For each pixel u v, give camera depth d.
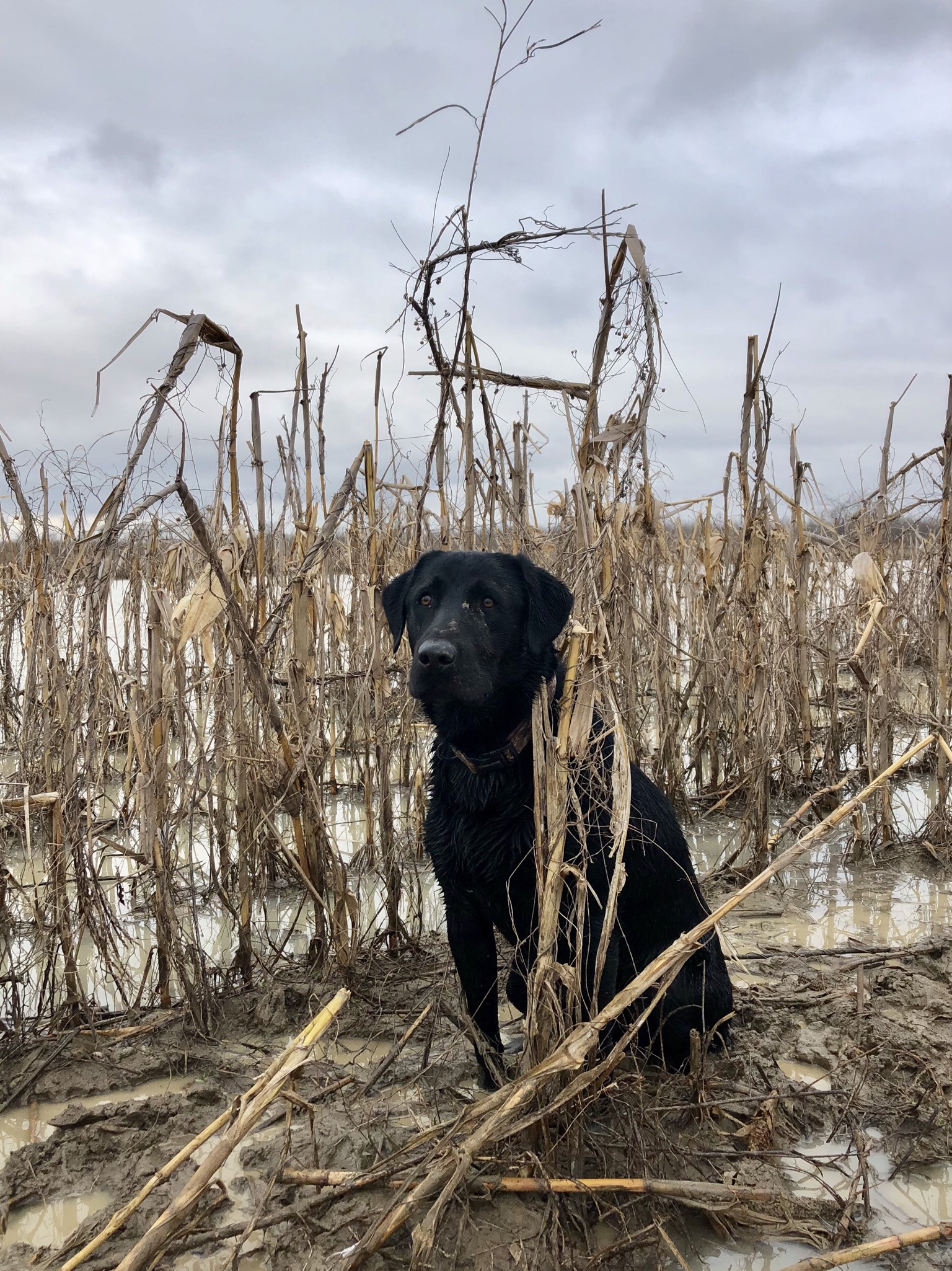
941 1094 1.25
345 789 2.61
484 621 1.29
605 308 1.23
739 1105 1.24
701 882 2.06
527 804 1.25
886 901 1.96
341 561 2.49
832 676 2.59
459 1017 1.39
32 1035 1.44
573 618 1.37
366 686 1.98
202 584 1.45
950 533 2.25
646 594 2.63
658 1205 1.07
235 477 1.64
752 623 2.27
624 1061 1.32
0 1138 1.23
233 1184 1.12
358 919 1.61
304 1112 1.24
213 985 1.61
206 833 2.22
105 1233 0.94
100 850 1.82
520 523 1.88
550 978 1.07
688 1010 1.35
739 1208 1.06
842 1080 1.31
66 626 1.65
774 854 2.20
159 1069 1.36
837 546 2.58
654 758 2.44
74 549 1.69
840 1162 1.16
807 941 1.78
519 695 1.31
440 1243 1.00
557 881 1.08
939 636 2.25
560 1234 1.00
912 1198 1.11
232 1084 1.33
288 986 1.57
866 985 1.55
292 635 1.65
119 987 1.51
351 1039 1.46
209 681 1.81
